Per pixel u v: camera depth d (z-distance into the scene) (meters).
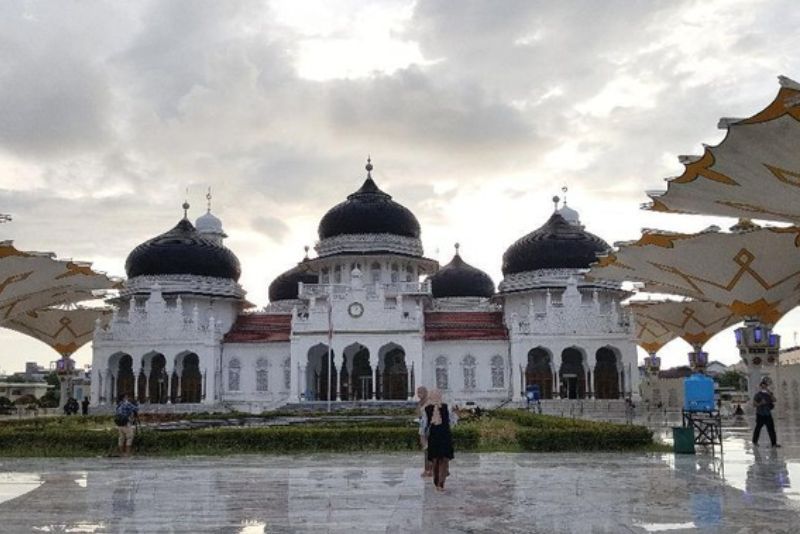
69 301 68.12
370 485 21.25
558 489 20.14
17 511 17.33
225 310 87.19
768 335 53.22
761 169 29.61
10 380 159.50
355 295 77.06
